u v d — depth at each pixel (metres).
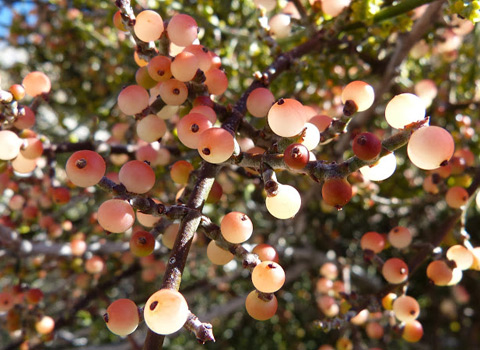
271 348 0.25
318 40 0.11
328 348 0.15
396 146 0.07
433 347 0.24
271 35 0.12
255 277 0.07
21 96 0.09
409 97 0.07
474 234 0.23
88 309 0.16
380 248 0.10
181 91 0.09
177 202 0.09
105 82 0.22
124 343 0.20
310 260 0.21
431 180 0.11
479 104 0.17
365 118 0.16
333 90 0.15
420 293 0.24
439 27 0.14
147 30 0.09
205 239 0.13
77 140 0.13
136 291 0.23
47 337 0.13
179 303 0.07
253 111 0.09
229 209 0.19
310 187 0.17
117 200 0.07
